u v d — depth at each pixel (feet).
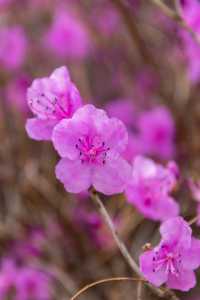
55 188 2.23
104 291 2.09
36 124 1.36
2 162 2.34
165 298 1.38
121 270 2.09
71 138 1.32
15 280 2.18
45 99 1.37
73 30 2.74
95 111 1.32
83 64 2.76
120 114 2.61
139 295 1.34
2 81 2.65
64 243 2.18
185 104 2.45
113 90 2.74
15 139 2.43
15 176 2.27
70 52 2.76
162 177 1.51
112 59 2.76
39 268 2.17
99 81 2.77
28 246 2.21
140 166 1.51
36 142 2.40
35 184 2.23
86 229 2.13
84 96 2.54
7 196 2.28
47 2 2.89
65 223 2.16
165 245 1.29
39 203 2.22
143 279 1.30
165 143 2.37
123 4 2.25
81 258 2.15
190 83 2.43
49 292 2.17
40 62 2.80
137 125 2.58
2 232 2.22
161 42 2.58
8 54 2.74
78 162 1.32
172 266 1.28
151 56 2.53
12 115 2.52
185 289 1.29
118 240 1.31
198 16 1.95
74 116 1.32
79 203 2.16
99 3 2.81
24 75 2.69
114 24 2.77
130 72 2.72
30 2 2.88
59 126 1.32
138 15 2.44
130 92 2.69
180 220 1.28
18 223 2.23
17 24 2.87
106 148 1.32
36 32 2.88
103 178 1.32
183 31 2.17
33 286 2.18
